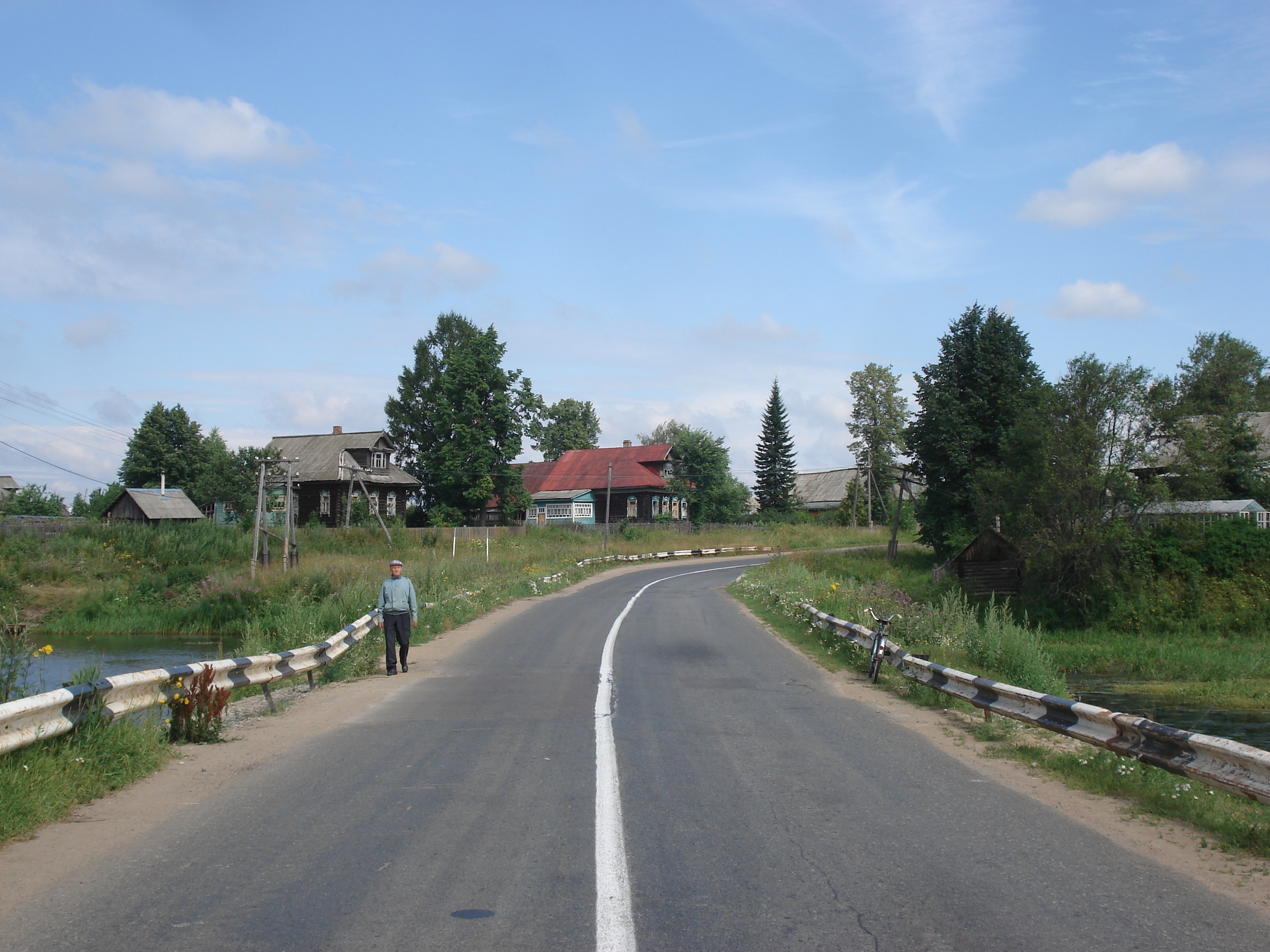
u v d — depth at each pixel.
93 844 5.32
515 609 25.50
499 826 5.67
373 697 11.28
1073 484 34.22
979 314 49.78
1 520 39.69
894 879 4.80
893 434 82.75
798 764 7.56
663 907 4.34
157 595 32.94
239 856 5.09
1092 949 3.93
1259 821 5.93
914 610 19.23
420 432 76.62
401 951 3.83
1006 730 9.43
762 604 26.92
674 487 73.50
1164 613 32.75
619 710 10.18
